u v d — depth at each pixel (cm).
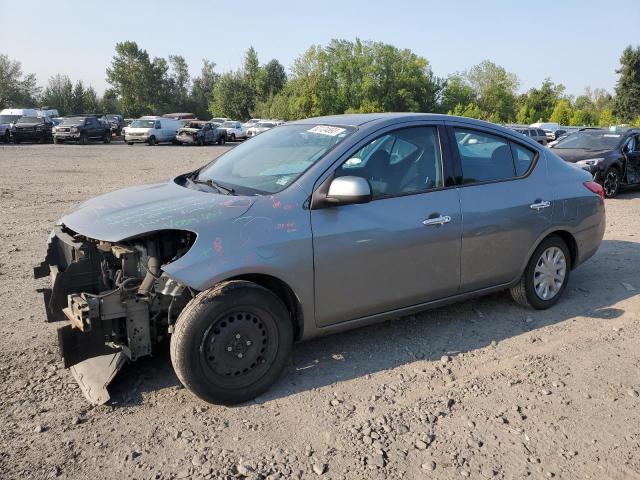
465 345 430
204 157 2616
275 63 9156
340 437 310
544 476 280
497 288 468
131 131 3762
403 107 7694
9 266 635
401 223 393
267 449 298
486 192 445
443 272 423
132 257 345
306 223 357
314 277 361
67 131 3559
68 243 377
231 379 337
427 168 420
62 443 302
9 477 274
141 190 416
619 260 682
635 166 1365
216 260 327
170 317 341
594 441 310
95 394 339
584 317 490
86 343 331
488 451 299
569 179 510
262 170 402
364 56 7512
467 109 7900
